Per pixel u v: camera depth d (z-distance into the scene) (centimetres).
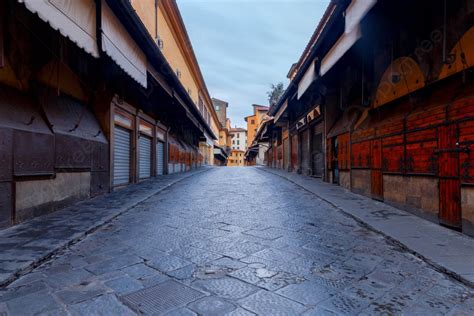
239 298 278
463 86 480
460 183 468
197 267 353
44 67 676
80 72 828
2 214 504
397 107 693
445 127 502
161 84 1141
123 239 470
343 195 873
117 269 350
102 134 940
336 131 1124
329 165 1230
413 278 321
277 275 328
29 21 617
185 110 1770
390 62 706
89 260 380
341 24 731
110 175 962
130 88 1129
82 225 535
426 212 561
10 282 317
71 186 734
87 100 916
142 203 794
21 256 377
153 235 491
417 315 249
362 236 479
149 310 259
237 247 425
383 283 308
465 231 459
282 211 677
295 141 1905
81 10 511
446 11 509
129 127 1168
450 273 324
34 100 646
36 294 290
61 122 709
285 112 1838
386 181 716
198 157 3281
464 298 277
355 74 962
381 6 584
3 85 563
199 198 877
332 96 1223
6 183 514
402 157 640
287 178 1483
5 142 511
